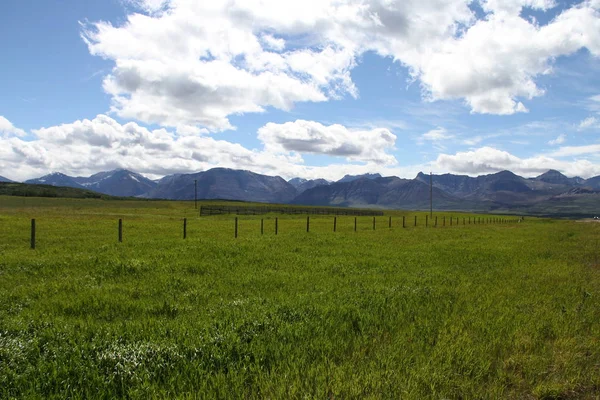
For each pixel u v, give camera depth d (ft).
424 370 19.72
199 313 29.35
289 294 36.88
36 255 55.88
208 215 276.41
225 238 88.53
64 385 17.60
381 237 106.73
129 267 47.37
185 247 66.28
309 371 19.15
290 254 64.80
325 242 87.45
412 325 27.07
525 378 20.53
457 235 123.65
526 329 27.27
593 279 49.03
